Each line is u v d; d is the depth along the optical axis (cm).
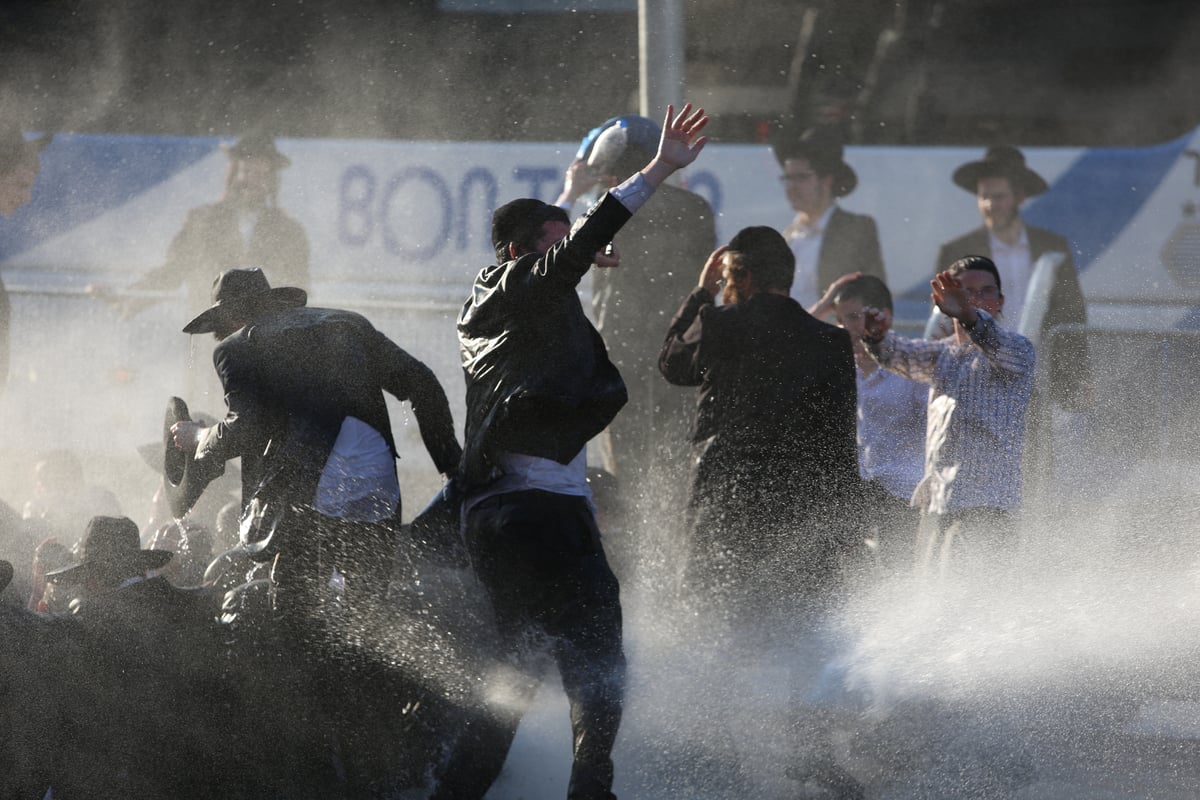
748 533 1894
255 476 1812
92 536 1748
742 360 1903
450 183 3141
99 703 1705
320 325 1836
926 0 3122
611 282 2534
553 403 1617
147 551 1770
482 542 1633
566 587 1625
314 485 1791
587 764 1591
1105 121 3092
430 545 1759
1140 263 3044
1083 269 3058
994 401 1959
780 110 3123
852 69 3133
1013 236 3045
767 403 1889
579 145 3130
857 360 2238
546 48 3156
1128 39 3098
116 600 1734
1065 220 3072
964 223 3067
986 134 3109
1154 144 3077
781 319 1909
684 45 3050
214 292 1878
